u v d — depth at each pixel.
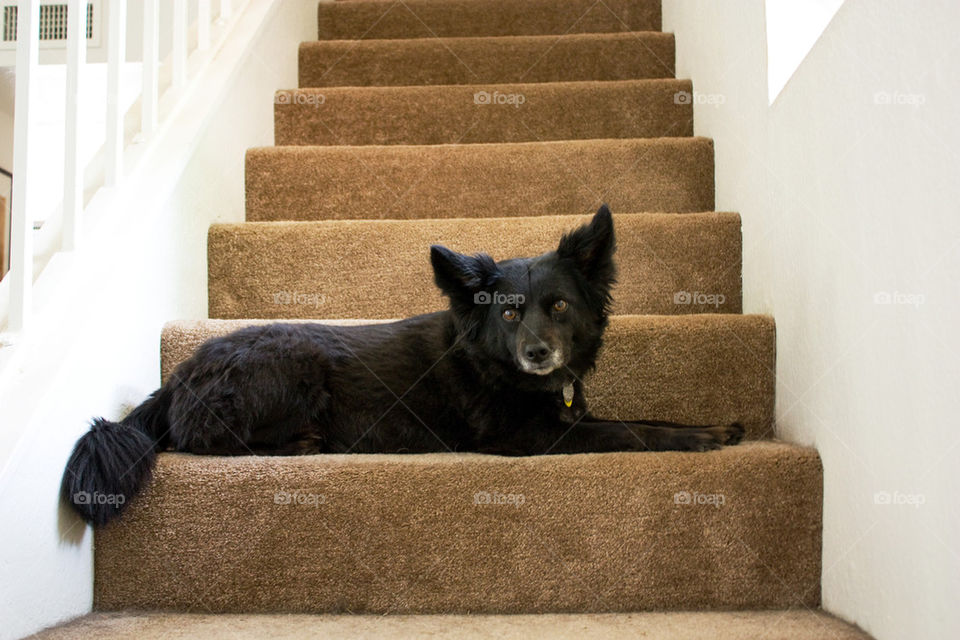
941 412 1.24
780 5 2.23
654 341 2.18
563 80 3.70
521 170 2.95
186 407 1.94
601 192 2.94
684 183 2.93
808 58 1.90
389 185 2.96
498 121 3.33
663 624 1.57
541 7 4.07
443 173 2.95
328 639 1.49
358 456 1.80
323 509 1.68
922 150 1.30
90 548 1.69
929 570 1.27
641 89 3.31
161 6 3.86
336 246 2.58
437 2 4.09
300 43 3.73
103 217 1.98
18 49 1.66
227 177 2.78
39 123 4.48
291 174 2.96
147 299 2.11
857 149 1.60
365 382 2.14
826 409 1.74
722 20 2.79
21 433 1.48
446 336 2.20
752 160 2.42
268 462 1.72
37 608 1.52
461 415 2.14
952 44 1.20
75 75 1.85
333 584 1.67
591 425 2.01
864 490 1.52
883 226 1.46
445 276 2.11
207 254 2.59
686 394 2.19
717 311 2.55
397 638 1.49
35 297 1.74
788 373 2.06
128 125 2.42
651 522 1.68
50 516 1.56
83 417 1.73
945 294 1.22
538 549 1.67
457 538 1.67
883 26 1.47
